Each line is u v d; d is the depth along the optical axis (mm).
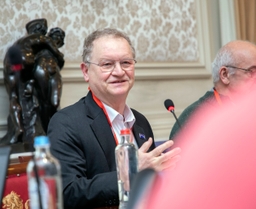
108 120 3930
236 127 3795
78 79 6168
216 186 3100
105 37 3945
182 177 3074
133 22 6742
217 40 7648
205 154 3664
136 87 6688
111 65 3895
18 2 5875
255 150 3545
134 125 4152
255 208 3088
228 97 4828
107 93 3900
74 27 6246
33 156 1992
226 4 7570
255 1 7719
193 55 7277
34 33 5258
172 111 3850
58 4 6145
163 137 6793
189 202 2939
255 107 3945
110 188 3381
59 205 2125
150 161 3164
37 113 5094
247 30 7703
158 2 6980
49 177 2086
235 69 4809
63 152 3693
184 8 7246
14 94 5074
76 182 3486
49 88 5086
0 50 5723
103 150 3807
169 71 6930
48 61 5125
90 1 6383
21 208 3736
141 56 6766
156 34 6930
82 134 3785
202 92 7344
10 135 5059
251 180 3189
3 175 1982
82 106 3975
